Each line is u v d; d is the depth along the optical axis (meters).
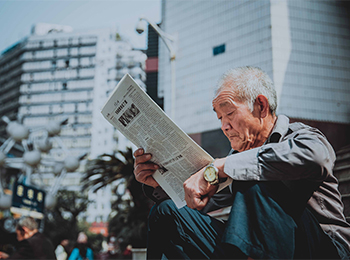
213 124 21.94
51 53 89.81
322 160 0.96
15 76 91.38
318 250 1.05
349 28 21.09
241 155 1.05
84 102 85.31
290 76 19.75
